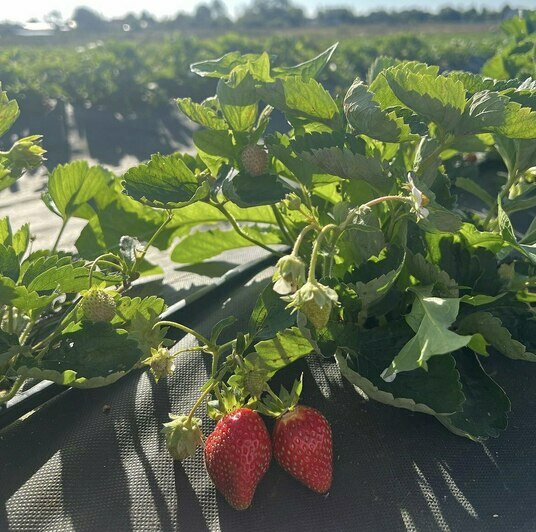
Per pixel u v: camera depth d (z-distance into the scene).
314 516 0.23
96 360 0.24
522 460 0.25
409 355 0.22
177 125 1.11
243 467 0.22
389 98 0.29
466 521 0.23
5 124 0.28
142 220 0.37
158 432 0.26
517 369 0.30
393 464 0.25
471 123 0.25
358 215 0.24
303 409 0.23
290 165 0.28
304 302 0.20
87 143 0.99
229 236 0.38
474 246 0.29
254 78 0.30
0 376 0.27
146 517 0.23
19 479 0.24
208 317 0.33
